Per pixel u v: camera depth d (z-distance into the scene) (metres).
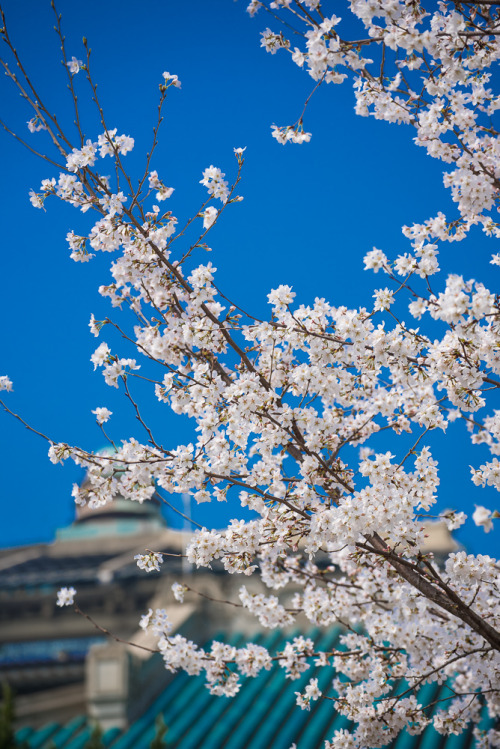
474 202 4.70
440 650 5.70
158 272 5.05
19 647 12.48
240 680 10.18
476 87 4.78
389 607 5.77
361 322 4.69
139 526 17.36
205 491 4.83
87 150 4.70
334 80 4.56
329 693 9.55
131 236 4.95
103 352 4.71
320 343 4.78
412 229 4.79
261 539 4.75
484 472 4.73
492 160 4.93
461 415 4.55
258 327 5.03
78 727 9.55
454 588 5.36
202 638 10.88
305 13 4.48
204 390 4.81
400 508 4.39
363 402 5.09
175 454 4.75
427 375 4.81
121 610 12.36
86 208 4.94
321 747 8.64
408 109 4.82
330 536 4.52
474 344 4.57
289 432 4.77
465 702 5.86
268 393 4.75
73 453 4.72
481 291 4.12
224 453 4.78
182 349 4.95
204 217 5.03
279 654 5.55
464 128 4.75
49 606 12.55
